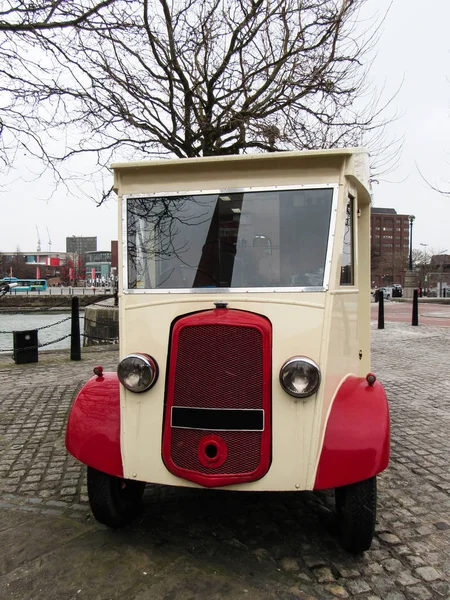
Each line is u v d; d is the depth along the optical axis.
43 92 5.69
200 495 3.64
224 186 2.86
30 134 5.62
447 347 10.70
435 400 6.39
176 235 2.90
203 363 2.62
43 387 7.03
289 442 2.58
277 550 2.88
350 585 2.57
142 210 2.95
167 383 2.70
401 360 9.23
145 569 2.69
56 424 5.36
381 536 3.06
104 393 3.09
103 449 2.80
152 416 2.71
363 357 4.18
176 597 2.46
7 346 15.03
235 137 7.02
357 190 3.41
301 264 2.76
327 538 3.03
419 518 3.31
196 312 2.75
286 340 2.64
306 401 2.57
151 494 3.66
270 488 2.59
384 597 2.49
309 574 2.66
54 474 4.04
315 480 2.57
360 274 4.15
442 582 2.61
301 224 2.79
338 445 2.60
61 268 112.94
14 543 2.96
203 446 2.60
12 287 69.38
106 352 10.26
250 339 2.59
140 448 2.73
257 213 2.82
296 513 3.35
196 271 2.85
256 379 2.58
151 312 2.80
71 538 3.02
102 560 2.77
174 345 2.67
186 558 2.79
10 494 3.67
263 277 2.79
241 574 2.65
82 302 42.25
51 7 4.75
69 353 10.15
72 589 2.53
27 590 2.53
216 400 2.60
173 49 6.07
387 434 2.66
